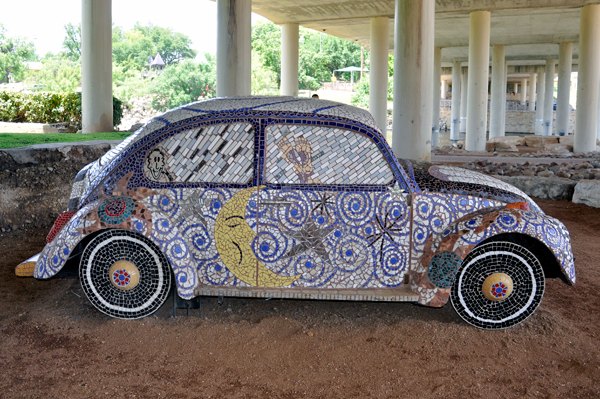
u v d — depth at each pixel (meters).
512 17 23.66
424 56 10.77
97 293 4.21
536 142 24.41
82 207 4.23
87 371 3.50
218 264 4.13
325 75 71.81
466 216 4.12
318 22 24.56
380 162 4.11
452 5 20.50
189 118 4.14
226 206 4.08
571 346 3.98
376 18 22.89
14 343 3.87
